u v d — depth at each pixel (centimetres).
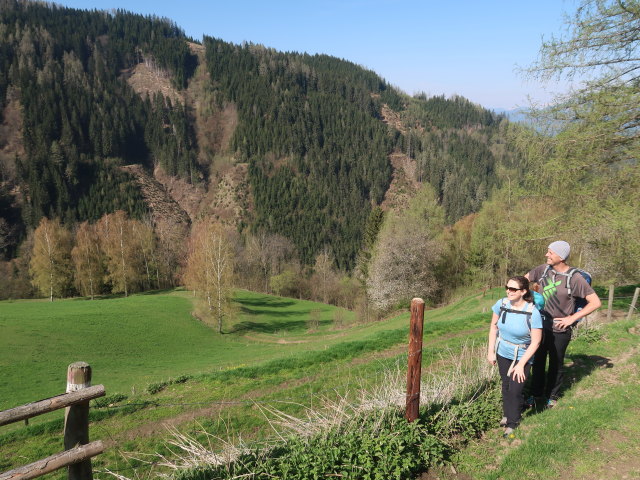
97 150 16462
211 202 16725
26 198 12162
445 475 411
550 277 512
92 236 6862
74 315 4284
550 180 1203
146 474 769
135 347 3631
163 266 7781
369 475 387
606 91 1018
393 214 4556
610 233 1078
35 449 1012
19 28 19250
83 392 299
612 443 424
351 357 1313
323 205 16175
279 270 8581
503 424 481
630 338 743
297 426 489
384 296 4191
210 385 1268
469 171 17138
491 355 489
